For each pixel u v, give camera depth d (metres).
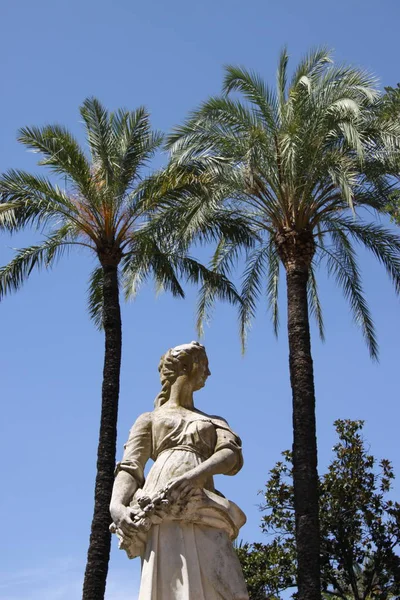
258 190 18.36
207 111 18.30
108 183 19.12
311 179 17.69
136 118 19.80
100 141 19.48
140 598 5.47
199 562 5.51
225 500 5.70
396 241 19.38
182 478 5.59
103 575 16.84
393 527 21.12
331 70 18.00
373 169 17.80
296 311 17.66
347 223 19.44
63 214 19.31
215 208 18.47
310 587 15.45
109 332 18.97
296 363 17.23
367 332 21.00
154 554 5.51
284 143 17.23
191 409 6.22
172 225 19.00
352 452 21.97
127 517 5.59
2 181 19.16
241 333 21.20
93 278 21.48
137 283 20.44
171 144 18.62
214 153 18.39
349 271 21.16
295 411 16.86
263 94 18.03
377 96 17.11
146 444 6.00
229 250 21.17
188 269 20.78
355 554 21.12
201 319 21.17
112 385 18.59
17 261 19.81
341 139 18.17
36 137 19.03
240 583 5.53
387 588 20.94
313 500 16.06
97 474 17.81
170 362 6.27
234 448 5.86
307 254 18.19
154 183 18.83
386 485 21.67
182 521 5.59
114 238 19.45
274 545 21.34
